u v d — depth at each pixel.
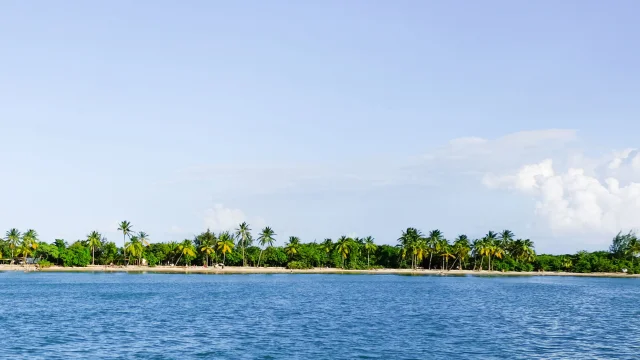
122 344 58.72
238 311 90.19
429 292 140.12
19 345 57.75
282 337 63.72
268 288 151.50
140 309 92.38
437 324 75.44
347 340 62.00
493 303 109.56
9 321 75.88
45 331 66.94
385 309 95.25
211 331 67.75
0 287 147.75
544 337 64.94
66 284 162.38
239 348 56.97
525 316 86.19
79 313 85.94
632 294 142.75
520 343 60.75
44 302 104.25
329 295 127.19
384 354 54.50
